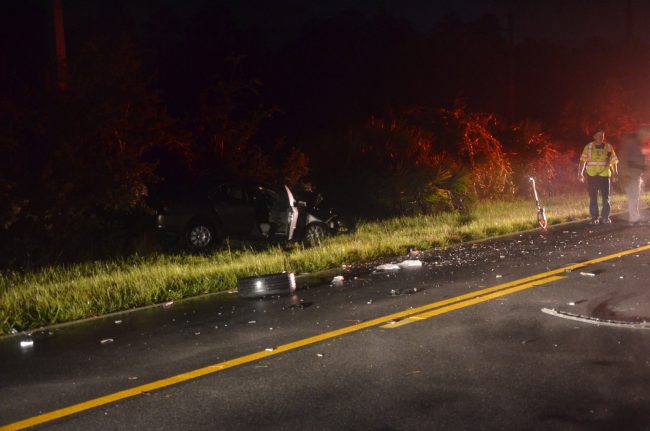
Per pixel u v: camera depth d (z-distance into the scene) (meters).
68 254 15.55
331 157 23.23
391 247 15.85
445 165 24.28
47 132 15.15
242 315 10.11
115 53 16.45
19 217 14.49
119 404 6.57
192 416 6.19
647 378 6.64
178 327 9.58
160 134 16.91
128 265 14.99
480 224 19.19
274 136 27.31
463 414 5.96
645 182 28.33
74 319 10.57
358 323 9.21
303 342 8.41
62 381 7.38
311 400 6.44
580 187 29.72
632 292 10.34
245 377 7.18
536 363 7.21
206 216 16.97
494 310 9.59
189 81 26.27
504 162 27.03
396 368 7.25
